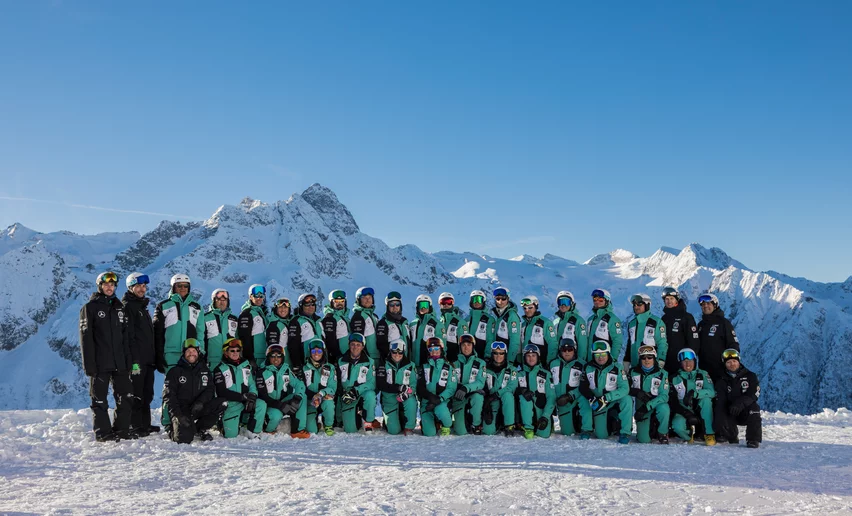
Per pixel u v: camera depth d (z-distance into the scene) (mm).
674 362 15031
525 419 14219
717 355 14961
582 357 15461
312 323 15289
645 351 14062
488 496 8578
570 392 14367
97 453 11250
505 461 11227
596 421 14445
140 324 13219
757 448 13117
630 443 13742
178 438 12375
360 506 8031
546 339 15578
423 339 15914
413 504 8156
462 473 10055
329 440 13383
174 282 13898
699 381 14031
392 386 14516
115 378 12672
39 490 8867
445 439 13828
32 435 12711
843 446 13297
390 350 14680
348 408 14672
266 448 12234
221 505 8055
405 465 10766
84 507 7895
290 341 15195
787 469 10797
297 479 9641
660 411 13844
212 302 14641
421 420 14680
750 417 13328
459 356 14789
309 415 14359
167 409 12867
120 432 12492
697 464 11148
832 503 8516
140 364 13102
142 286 13336
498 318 15688
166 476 9773
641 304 15297
